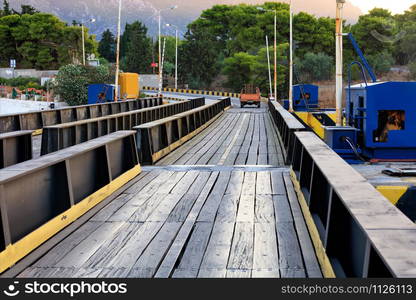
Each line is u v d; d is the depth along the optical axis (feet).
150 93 297.53
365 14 310.65
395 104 46.60
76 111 86.33
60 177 25.53
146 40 421.18
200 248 21.50
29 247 20.90
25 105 191.72
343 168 20.79
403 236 11.11
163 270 18.86
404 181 28.66
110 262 19.79
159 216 26.81
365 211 13.33
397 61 255.91
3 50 444.96
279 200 30.42
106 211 27.94
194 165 44.42
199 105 163.32
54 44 420.36
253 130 89.35
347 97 53.88
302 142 30.81
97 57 427.33
